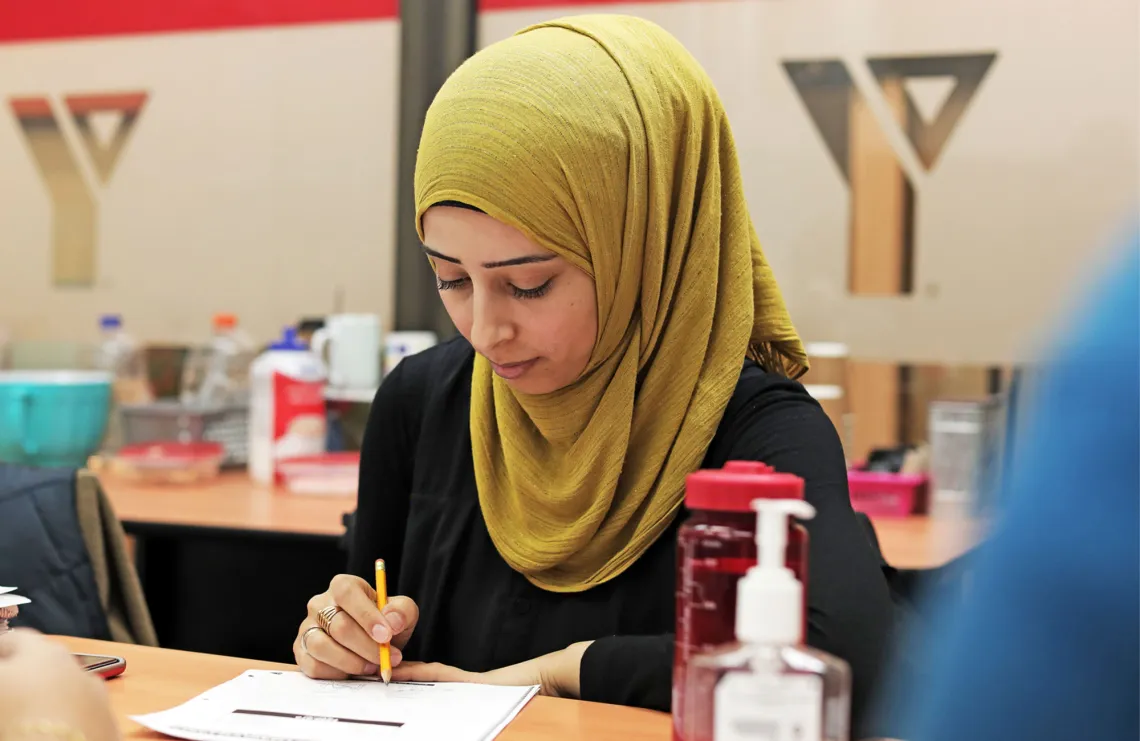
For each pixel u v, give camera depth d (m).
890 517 2.24
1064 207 2.44
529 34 1.20
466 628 1.29
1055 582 0.31
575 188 1.11
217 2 2.97
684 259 1.22
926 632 0.39
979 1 2.48
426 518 1.34
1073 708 0.31
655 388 1.20
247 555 2.31
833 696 0.62
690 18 2.66
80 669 0.76
